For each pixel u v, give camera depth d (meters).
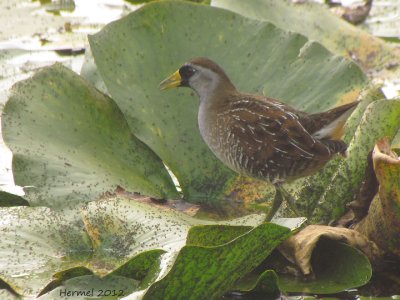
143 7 11.88
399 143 11.03
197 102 11.70
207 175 11.38
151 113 11.41
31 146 10.61
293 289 9.00
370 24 16.67
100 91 11.38
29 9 17.36
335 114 10.25
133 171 10.99
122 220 9.77
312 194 10.48
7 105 10.86
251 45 12.08
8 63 14.84
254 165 10.75
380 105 10.48
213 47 12.01
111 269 9.07
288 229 8.48
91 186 10.44
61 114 11.01
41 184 10.36
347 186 10.22
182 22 11.99
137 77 11.55
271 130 10.51
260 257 8.70
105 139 11.09
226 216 10.80
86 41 15.77
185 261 8.23
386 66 14.52
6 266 9.05
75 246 9.56
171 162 11.27
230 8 13.86
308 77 11.87
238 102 10.91
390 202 9.09
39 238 9.60
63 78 11.21
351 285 8.98
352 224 10.17
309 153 10.29
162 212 10.10
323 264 9.37
